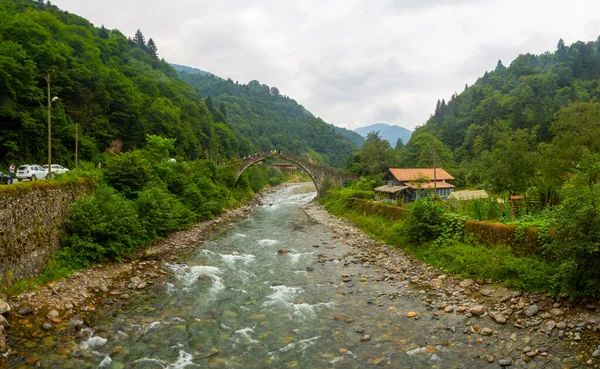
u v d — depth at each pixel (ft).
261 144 617.62
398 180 166.71
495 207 93.97
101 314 48.06
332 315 50.19
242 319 49.06
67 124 153.69
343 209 159.33
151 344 41.27
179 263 76.07
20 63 125.90
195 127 308.81
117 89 207.31
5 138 117.08
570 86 414.21
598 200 43.93
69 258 59.93
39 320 42.86
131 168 96.63
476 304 49.98
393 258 78.43
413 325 45.96
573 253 42.22
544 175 90.74
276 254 87.10
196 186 139.13
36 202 55.47
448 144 387.96
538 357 36.06
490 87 519.19
